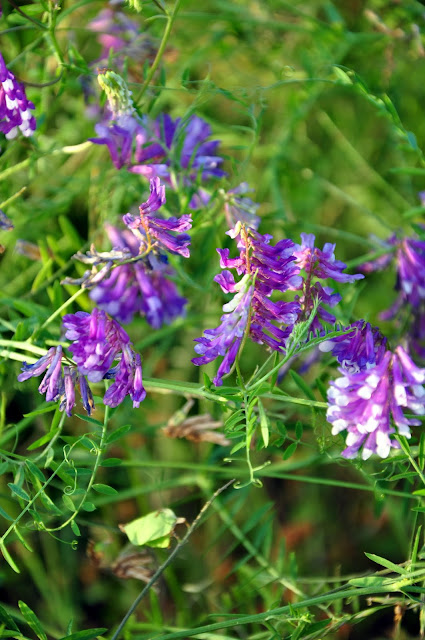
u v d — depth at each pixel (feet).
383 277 2.72
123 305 2.19
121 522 2.56
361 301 2.71
